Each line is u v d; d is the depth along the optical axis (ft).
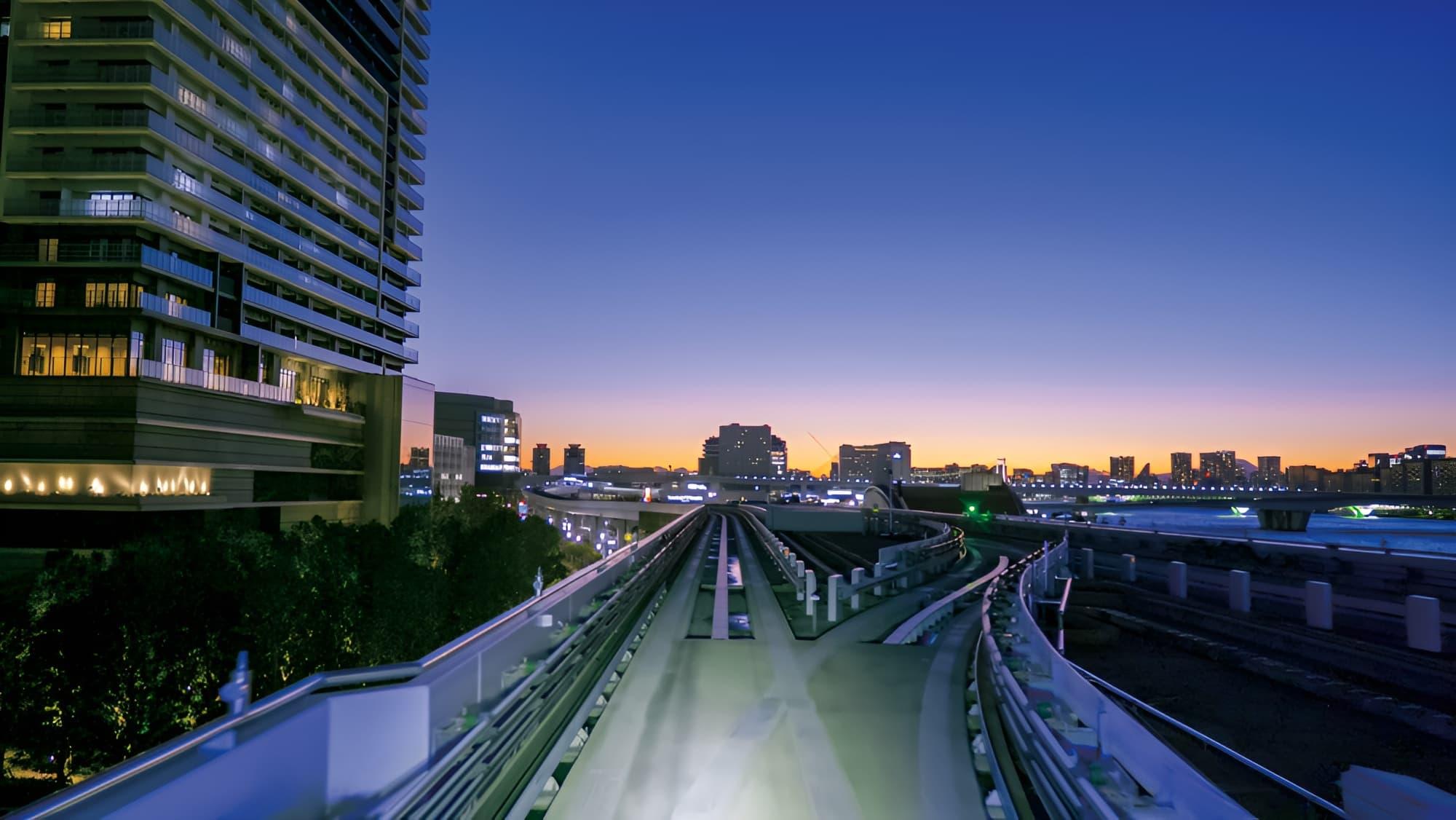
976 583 72.54
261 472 247.91
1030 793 21.74
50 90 202.28
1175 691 43.70
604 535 408.05
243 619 98.48
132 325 199.21
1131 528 141.28
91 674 90.48
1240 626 58.13
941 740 27.66
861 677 36.47
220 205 225.15
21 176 199.41
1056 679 26.08
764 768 24.81
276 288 259.80
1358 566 81.30
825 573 92.22
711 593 67.56
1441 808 12.09
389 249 338.34
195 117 217.97
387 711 15.21
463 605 182.91
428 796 15.43
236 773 11.45
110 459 192.13
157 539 106.93
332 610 118.62
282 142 259.19
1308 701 41.34
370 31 312.09
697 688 34.47
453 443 422.41
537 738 23.75
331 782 13.96
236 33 233.14
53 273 202.28
